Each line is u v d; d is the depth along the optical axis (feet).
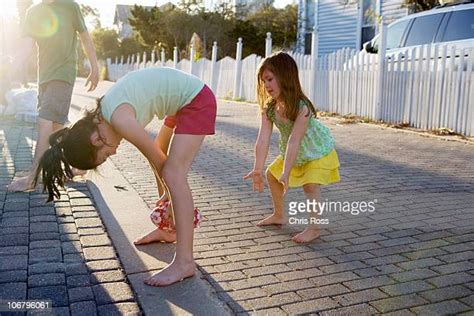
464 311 8.75
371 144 26.55
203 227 13.24
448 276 10.19
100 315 8.50
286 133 12.64
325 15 70.38
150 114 9.96
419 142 27.22
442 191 16.96
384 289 9.61
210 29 103.45
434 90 30.83
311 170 12.14
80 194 15.70
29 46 15.44
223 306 8.89
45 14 15.40
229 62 58.90
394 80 33.81
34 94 34.58
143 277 9.99
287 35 94.94
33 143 24.72
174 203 9.95
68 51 15.78
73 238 11.94
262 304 9.00
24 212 13.75
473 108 28.45
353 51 38.32
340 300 9.16
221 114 42.09
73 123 9.83
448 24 32.14
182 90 10.00
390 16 60.29
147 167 20.45
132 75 9.95
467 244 12.00
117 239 11.93
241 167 20.84
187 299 9.11
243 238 12.44
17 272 9.98
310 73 42.68
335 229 13.16
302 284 9.84
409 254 11.40
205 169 20.43
